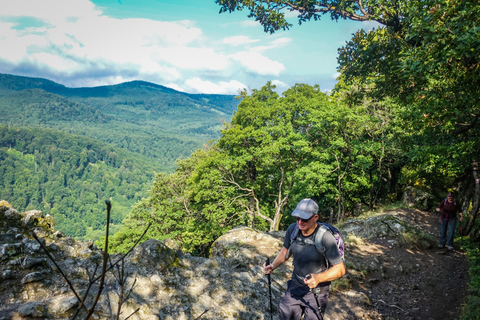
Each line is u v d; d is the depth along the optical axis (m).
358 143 21.02
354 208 30.45
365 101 20.11
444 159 7.35
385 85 10.93
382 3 10.65
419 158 7.77
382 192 26.39
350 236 8.55
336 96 28.70
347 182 23.77
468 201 10.76
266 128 26.06
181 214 34.34
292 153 26.25
